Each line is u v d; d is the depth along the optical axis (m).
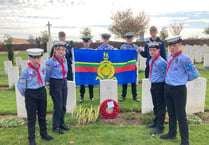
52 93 3.95
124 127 4.30
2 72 12.88
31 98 3.48
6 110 5.54
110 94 5.00
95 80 6.03
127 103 5.97
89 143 3.66
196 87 5.03
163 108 3.95
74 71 5.91
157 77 3.82
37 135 4.01
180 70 3.32
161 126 4.00
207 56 12.62
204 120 4.74
